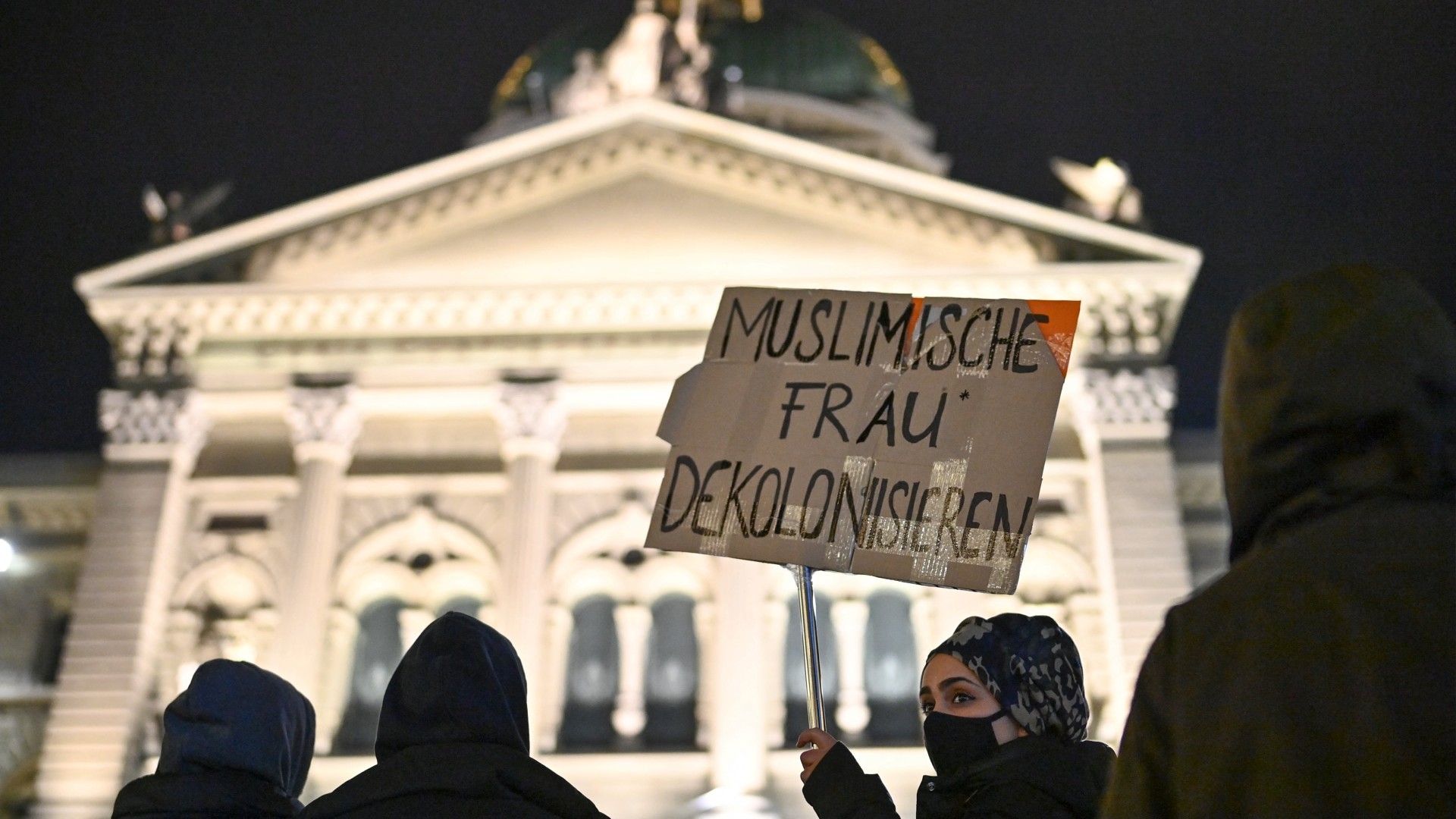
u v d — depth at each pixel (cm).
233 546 3105
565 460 3198
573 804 500
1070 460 3125
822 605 3091
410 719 509
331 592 3069
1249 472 305
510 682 529
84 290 3244
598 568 3086
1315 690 262
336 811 487
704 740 2903
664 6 4959
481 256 3269
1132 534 2966
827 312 597
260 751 580
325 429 3155
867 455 566
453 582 3116
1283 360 303
